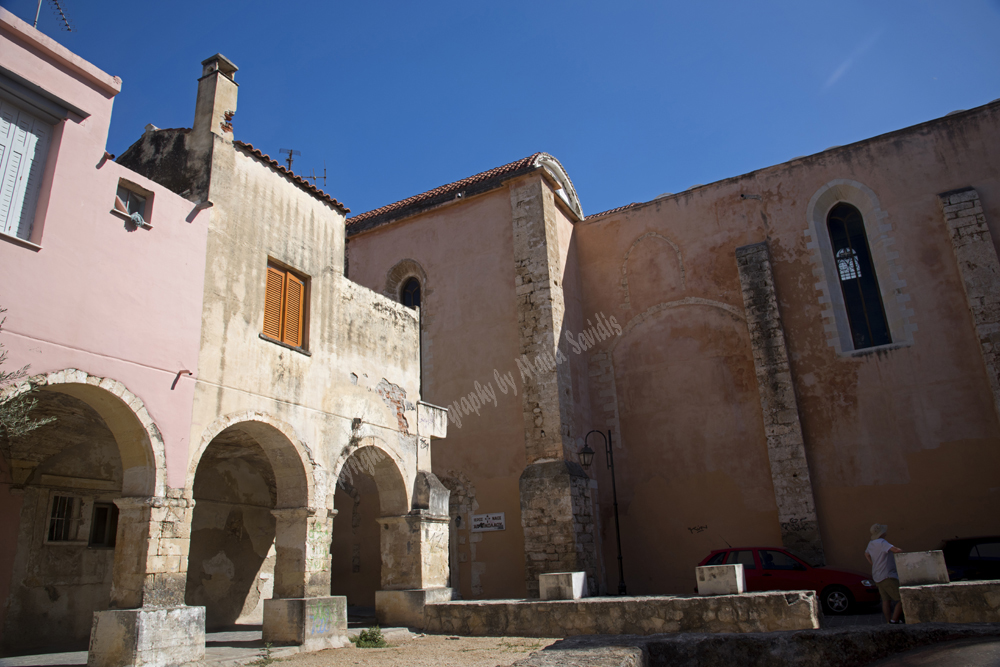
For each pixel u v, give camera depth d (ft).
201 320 34.60
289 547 37.68
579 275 73.31
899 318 57.82
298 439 38.75
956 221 56.54
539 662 22.59
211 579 47.16
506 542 61.82
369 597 64.39
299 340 41.34
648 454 64.80
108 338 29.78
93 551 39.42
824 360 59.31
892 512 54.13
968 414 53.62
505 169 73.00
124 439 30.99
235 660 30.55
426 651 34.37
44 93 28.96
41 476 37.19
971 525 51.57
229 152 38.81
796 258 62.75
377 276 77.87
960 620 27.94
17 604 35.27
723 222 66.95
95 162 30.66
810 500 55.57
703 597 34.96
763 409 59.26
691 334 65.82
